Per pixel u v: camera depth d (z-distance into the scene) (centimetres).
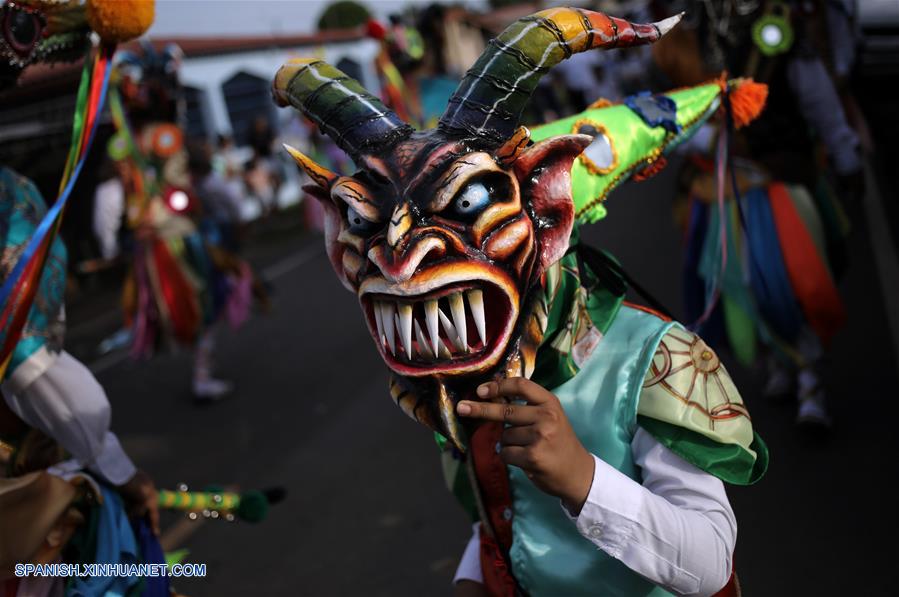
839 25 457
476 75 134
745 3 351
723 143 188
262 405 546
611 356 147
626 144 158
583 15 135
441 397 129
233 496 230
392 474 418
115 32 175
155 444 506
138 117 533
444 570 331
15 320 173
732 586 153
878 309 488
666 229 739
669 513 133
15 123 259
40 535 181
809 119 360
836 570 285
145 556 211
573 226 148
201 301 548
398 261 122
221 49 1702
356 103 138
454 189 124
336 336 677
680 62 365
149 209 539
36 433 197
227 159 1469
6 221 190
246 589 338
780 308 361
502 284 126
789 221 359
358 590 326
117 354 732
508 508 157
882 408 381
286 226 1412
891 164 775
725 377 145
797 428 375
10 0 173
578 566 148
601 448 144
